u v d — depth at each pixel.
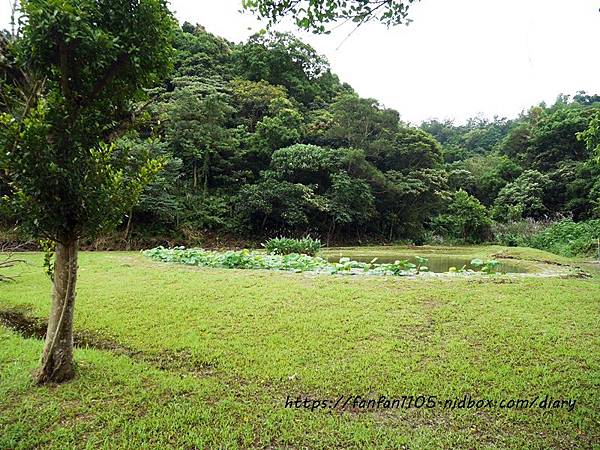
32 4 2.70
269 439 2.76
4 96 3.15
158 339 4.72
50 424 2.91
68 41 2.75
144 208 17.09
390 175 24.59
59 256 3.54
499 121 57.00
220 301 6.12
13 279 7.74
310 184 22.28
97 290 6.84
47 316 5.73
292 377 3.74
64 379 3.58
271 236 21.16
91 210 3.25
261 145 23.55
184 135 20.36
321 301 6.08
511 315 5.47
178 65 28.34
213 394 3.41
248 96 26.12
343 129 24.50
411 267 9.27
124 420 2.96
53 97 3.03
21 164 2.87
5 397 3.28
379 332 4.84
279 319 5.30
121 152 3.63
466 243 24.84
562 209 27.31
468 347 4.41
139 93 3.49
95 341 4.77
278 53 29.58
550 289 6.96
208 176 22.25
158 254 11.45
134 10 3.18
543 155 31.70
